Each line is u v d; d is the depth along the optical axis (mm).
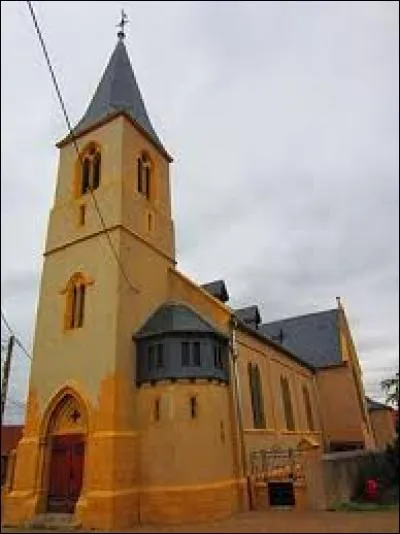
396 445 24734
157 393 20266
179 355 20875
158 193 27766
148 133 28344
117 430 18953
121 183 24328
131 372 20938
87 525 17406
